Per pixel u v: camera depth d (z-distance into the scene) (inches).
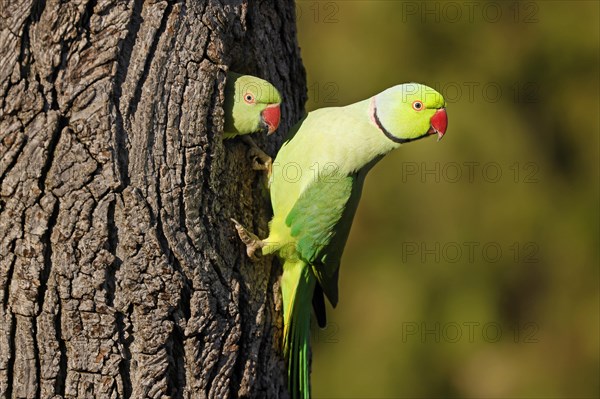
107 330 245.6
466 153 645.3
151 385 251.1
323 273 307.9
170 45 245.3
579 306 674.2
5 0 233.3
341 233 305.3
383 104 307.3
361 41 641.0
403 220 650.2
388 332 642.8
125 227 242.7
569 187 673.6
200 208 255.3
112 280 244.7
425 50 647.8
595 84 671.8
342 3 642.2
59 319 244.2
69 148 237.6
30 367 245.1
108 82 238.5
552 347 673.6
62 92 236.7
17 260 240.5
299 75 312.8
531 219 661.3
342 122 301.4
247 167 285.6
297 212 290.7
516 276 669.9
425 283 649.0
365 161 305.7
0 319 243.9
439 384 646.5
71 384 246.7
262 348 282.8
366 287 650.2
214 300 259.8
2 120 235.6
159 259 247.0
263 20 287.3
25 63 234.8
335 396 638.5
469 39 658.8
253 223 285.9
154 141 244.4
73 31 235.9
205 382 259.9
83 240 240.7
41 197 238.2
